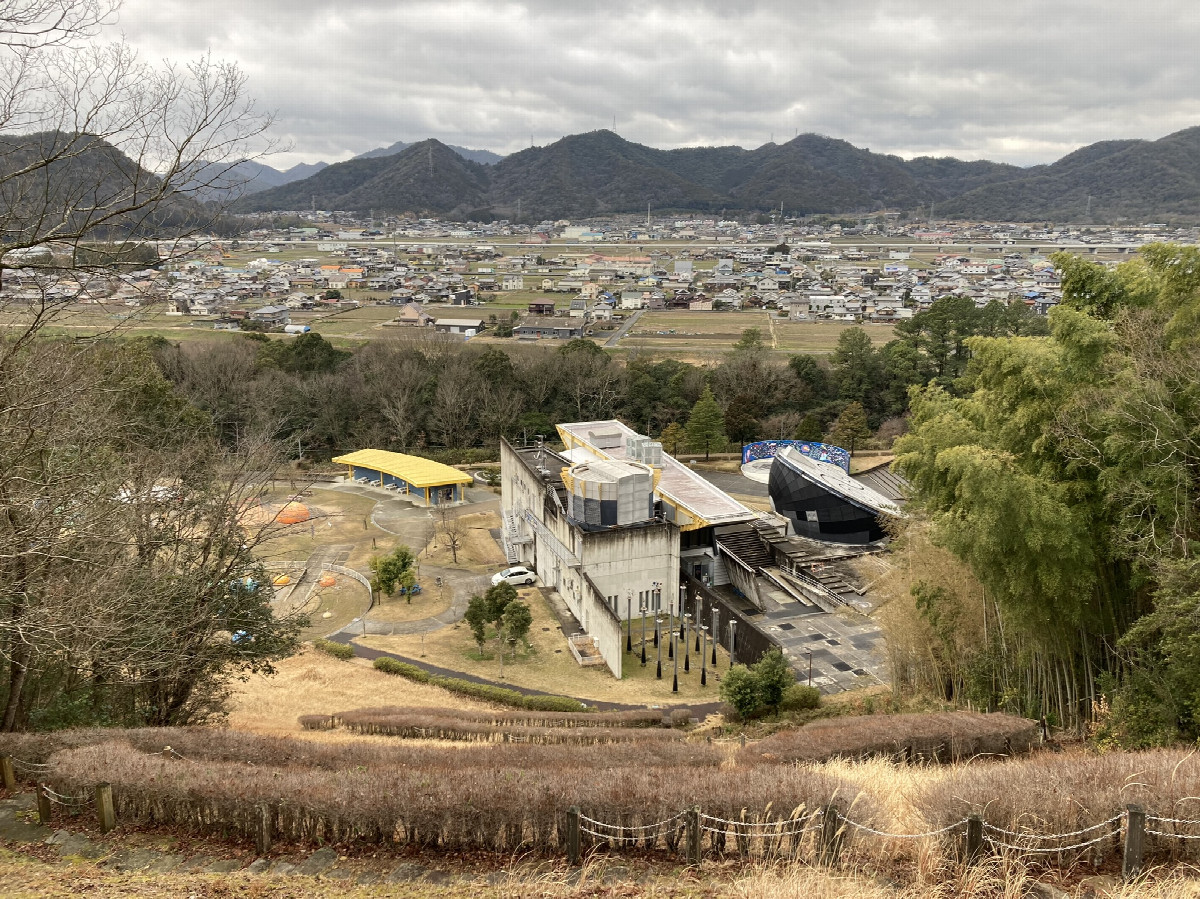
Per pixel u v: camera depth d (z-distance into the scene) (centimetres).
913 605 4197
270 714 4297
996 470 3008
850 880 1455
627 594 5828
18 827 1811
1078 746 2845
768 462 9538
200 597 3034
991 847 1517
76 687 2780
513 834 1625
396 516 8212
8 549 2108
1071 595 3016
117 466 3064
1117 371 3059
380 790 1683
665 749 2453
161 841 1725
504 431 10344
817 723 3244
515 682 5012
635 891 1447
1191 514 2677
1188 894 1355
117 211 1786
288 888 1484
